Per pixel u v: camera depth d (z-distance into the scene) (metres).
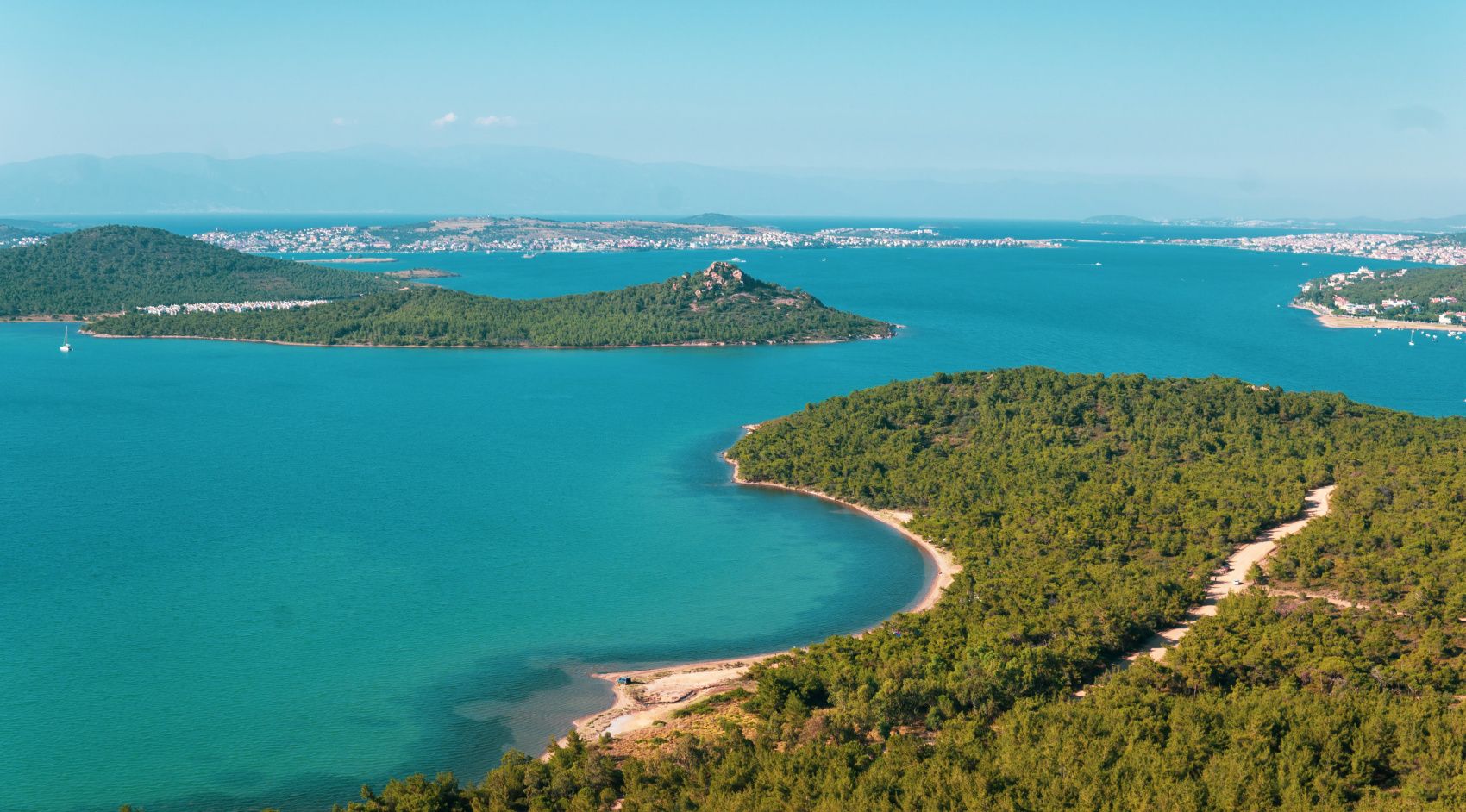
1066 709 124.88
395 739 135.62
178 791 123.94
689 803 110.44
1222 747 115.94
